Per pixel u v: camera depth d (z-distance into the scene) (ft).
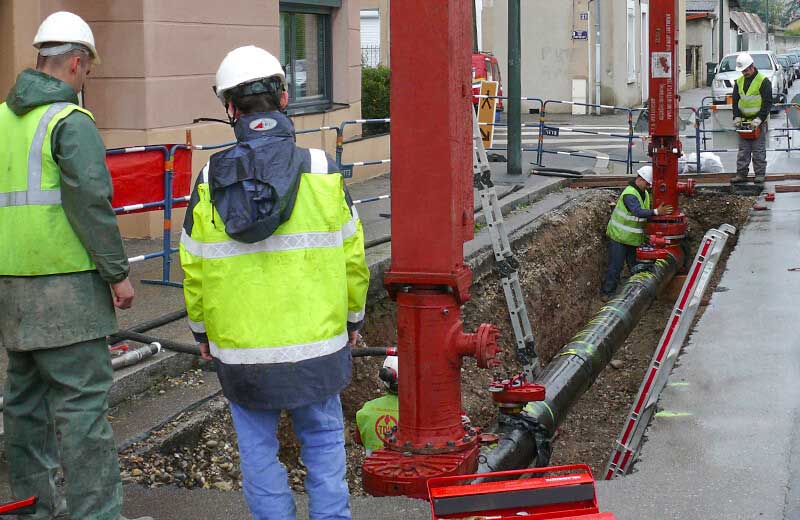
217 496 16.05
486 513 11.10
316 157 11.92
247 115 11.80
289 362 11.57
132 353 19.75
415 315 16.17
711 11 183.01
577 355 26.73
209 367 21.15
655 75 41.11
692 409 19.79
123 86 32.89
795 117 63.46
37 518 13.91
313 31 46.39
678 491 15.71
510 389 19.49
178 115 34.37
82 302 12.78
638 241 42.88
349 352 12.35
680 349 23.94
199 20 35.09
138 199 25.57
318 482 12.23
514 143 49.96
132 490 16.20
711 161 54.34
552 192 49.19
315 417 12.06
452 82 15.38
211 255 11.66
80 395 12.87
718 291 30.14
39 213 12.57
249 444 12.04
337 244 11.88
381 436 19.38
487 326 16.35
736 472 16.44
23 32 29.96
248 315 11.59
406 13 15.29
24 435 13.70
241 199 11.34
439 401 16.35
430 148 15.56
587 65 110.42
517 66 49.49
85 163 12.50
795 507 14.96
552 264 39.22
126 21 32.53
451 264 15.83
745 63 49.34
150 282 26.91
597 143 75.36
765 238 39.09
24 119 12.75
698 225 48.24
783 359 22.77
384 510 15.26
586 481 11.34
